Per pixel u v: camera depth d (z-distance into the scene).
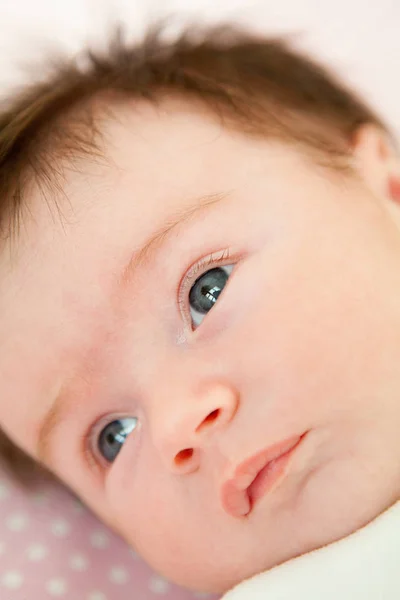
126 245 0.28
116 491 0.30
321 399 0.27
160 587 0.31
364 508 0.27
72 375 0.29
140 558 0.32
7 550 0.31
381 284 0.28
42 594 0.30
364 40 0.37
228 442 0.27
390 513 0.27
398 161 0.32
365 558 0.26
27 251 0.29
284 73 0.34
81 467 0.31
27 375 0.29
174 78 0.31
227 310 0.28
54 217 0.29
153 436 0.27
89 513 0.33
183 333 0.28
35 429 0.30
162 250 0.28
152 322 0.28
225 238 0.28
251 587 0.27
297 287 0.28
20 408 0.30
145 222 0.28
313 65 0.35
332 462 0.27
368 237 0.28
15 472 0.34
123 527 0.30
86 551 0.32
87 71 0.33
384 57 0.37
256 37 0.36
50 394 0.29
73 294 0.28
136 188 0.28
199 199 0.28
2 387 0.30
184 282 0.28
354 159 0.30
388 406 0.27
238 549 0.28
